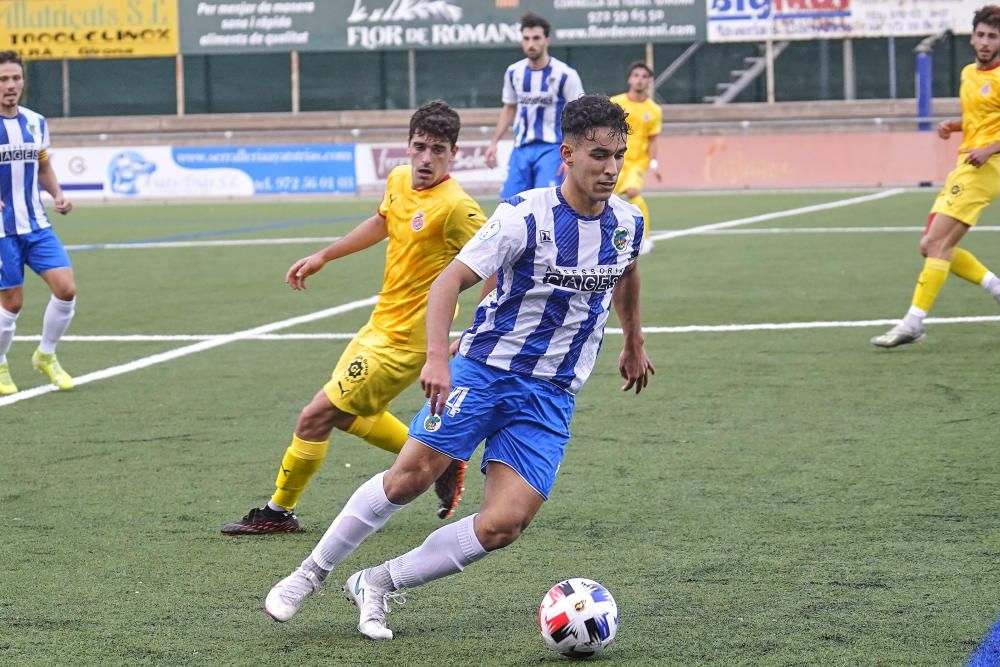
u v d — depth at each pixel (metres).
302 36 66.88
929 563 10.48
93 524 12.03
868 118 64.56
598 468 13.76
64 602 9.92
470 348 8.95
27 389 18.88
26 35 67.31
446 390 8.39
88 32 67.19
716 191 59.38
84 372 20.05
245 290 29.23
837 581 10.10
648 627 9.23
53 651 8.90
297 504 12.74
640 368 9.88
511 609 9.70
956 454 13.95
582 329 8.95
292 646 9.01
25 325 25.16
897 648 8.73
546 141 26.86
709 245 36.44
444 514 11.67
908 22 64.38
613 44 66.88
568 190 8.71
